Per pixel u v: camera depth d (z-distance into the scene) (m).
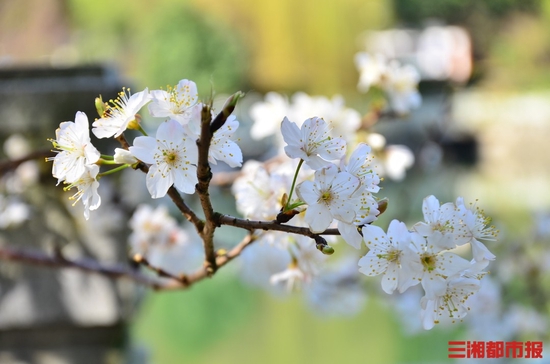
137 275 0.77
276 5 5.96
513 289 1.30
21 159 0.78
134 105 0.57
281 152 0.83
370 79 0.94
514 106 5.23
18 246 0.88
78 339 0.91
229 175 0.84
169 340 1.87
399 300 1.24
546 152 4.90
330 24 6.16
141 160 0.56
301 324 2.01
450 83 1.62
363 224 0.57
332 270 1.21
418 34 7.11
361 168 0.59
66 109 0.87
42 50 5.11
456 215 0.57
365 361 1.67
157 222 0.87
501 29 7.02
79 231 0.89
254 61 6.00
